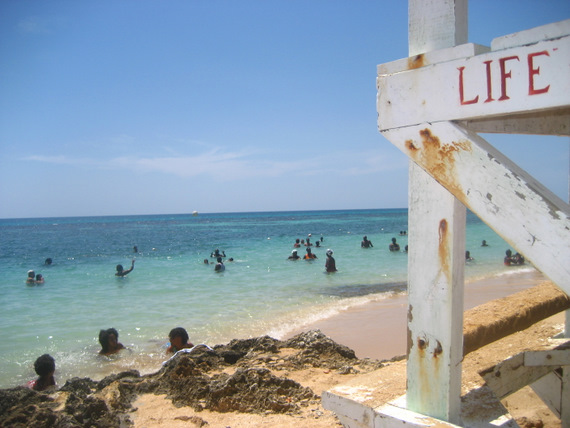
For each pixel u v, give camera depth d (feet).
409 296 5.28
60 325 35.58
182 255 97.81
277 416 10.38
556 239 4.00
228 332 31.12
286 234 178.40
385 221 309.42
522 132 5.57
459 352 5.06
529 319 7.73
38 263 87.20
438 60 4.79
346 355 15.92
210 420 10.48
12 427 9.75
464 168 4.58
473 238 124.16
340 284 52.49
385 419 5.21
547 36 4.14
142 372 23.25
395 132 5.14
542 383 8.81
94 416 10.61
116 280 60.80
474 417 5.23
